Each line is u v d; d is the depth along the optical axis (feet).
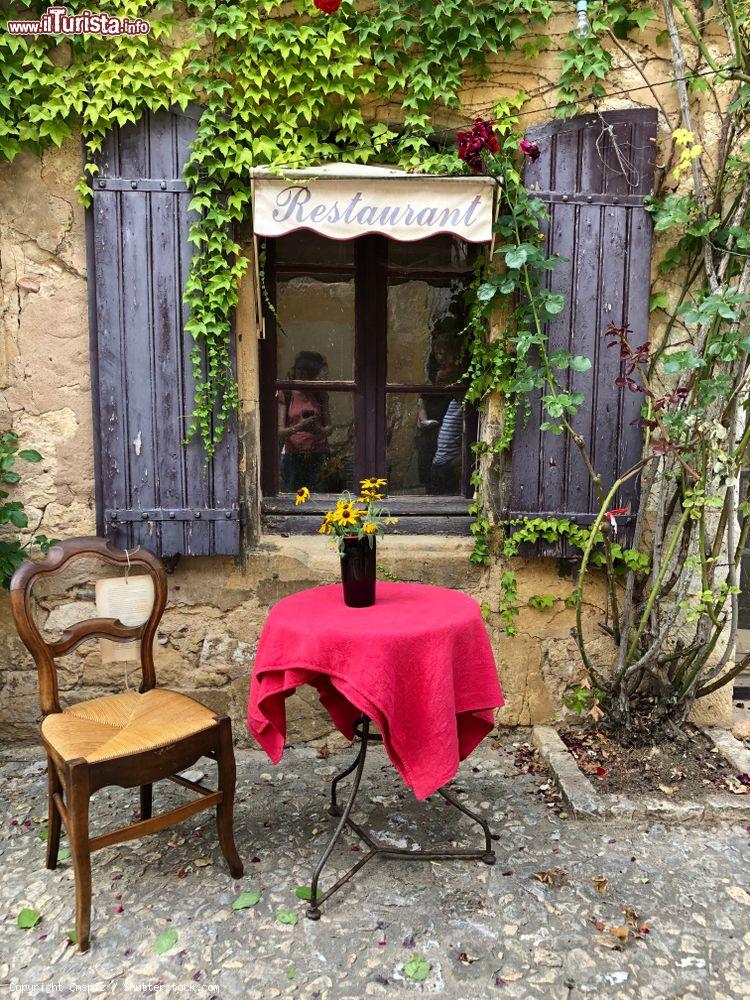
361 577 7.31
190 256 9.03
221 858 7.55
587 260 9.32
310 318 10.23
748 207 8.92
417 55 9.04
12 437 9.36
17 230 9.15
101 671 9.83
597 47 9.02
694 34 8.66
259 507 10.00
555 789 8.93
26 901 6.92
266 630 7.15
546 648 10.23
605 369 9.51
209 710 7.30
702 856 7.68
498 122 9.09
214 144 8.77
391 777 9.25
